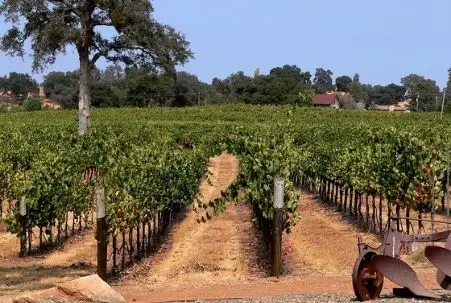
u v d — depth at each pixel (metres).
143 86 87.31
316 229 16.44
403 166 14.27
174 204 18.05
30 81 128.62
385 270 7.32
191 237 15.98
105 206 11.37
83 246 14.95
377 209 19.42
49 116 63.28
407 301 7.12
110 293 7.79
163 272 11.92
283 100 84.81
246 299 8.34
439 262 7.51
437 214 17.20
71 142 26.47
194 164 19.16
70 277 11.51
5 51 34.69
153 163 14.98
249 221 18.11
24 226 13.82
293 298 8.13
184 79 94.81
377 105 106.19
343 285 9.74
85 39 32.56
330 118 53.78
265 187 12.18
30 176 14.85
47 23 33.41
